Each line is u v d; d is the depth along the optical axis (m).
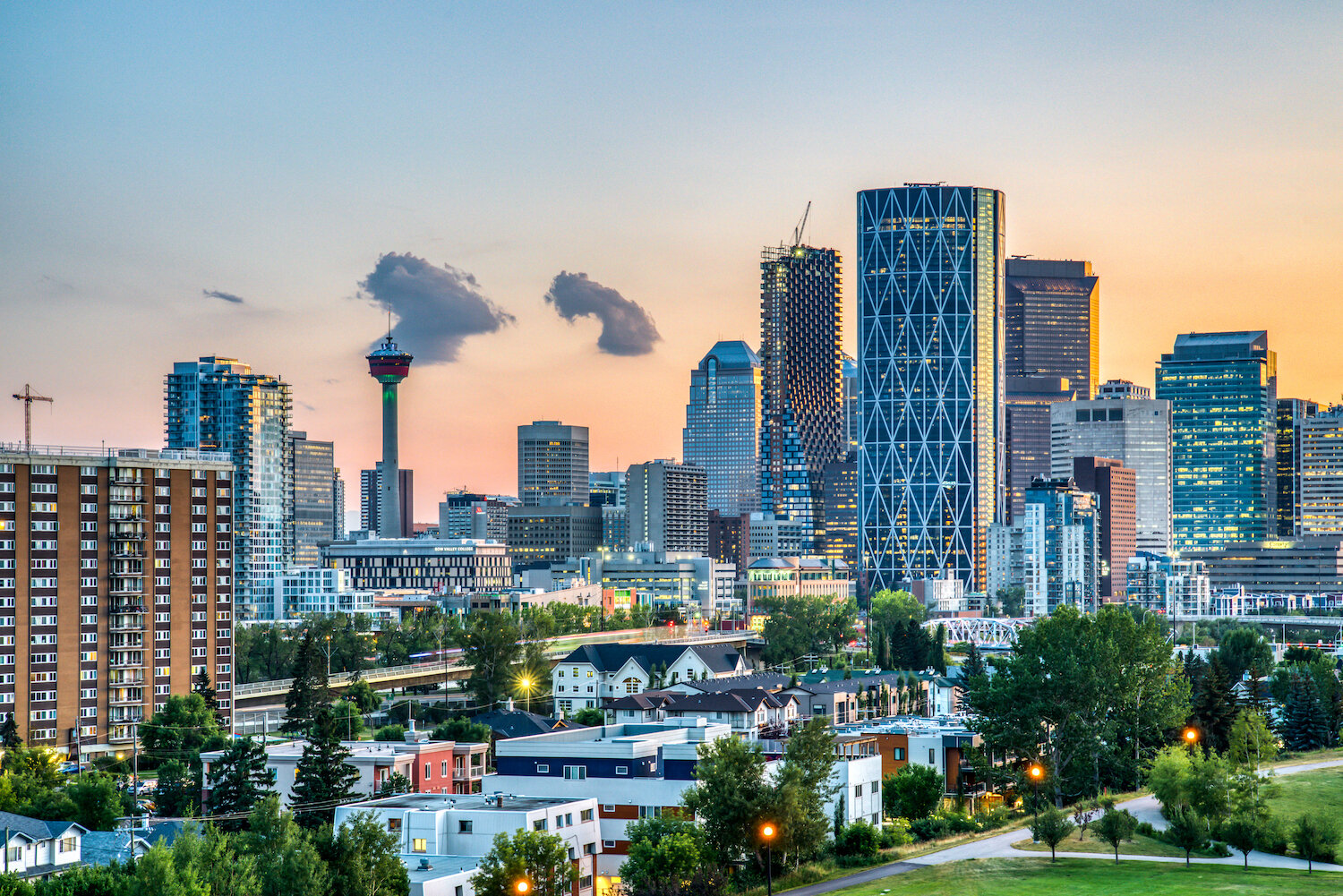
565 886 160.50
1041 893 163.00
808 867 178.38
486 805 177.38
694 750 197.75
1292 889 164.62
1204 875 172.12
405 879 156.00
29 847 179.88
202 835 173.25
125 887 149.88
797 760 182.88
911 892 164.25
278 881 152.88
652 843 171.88
